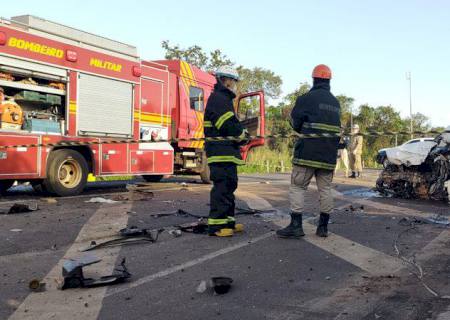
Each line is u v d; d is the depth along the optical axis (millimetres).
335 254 5273
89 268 4695
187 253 5309
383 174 11266
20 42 9195
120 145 11438
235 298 3859
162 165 12781
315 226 7016
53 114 10031
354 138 18047
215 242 5863
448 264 4828
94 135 10766
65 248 5543
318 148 5969
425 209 8938
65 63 10086
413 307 3600
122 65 11453
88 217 7570
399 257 5129
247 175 21312
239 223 7207
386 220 7590
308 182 6152
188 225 6777
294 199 6121
